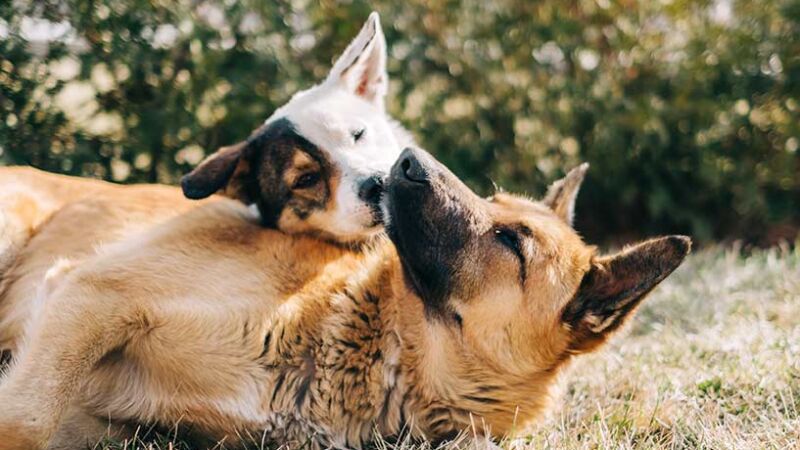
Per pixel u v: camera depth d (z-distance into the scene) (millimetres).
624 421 1240
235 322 1153
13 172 1387
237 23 1891
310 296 1196
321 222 1402
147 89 1862
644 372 1391
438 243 1189
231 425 1156
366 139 1500
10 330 1301
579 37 2363
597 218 2523
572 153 2379
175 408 1157
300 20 1991
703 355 1459
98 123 1846
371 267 1231
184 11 1823
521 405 1203
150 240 1217
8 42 1715
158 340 1148
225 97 1917
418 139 2109
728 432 1205
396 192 1200
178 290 1162
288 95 1933
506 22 2291
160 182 1904
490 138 2285
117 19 1781
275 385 1163
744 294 1739
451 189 1198
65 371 1111
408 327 1192
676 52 2438
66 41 1760
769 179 2521
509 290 1179
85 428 1166
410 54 2125
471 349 1186
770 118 2482
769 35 2441
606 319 1161
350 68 1607
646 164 2439
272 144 1472
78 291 1143
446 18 2219
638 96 2408
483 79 2262
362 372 1178
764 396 1298
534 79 2316
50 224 1354
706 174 2406
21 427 1078
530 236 1185
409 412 1187
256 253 1213
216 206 1341
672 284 1843
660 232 2533
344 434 1174
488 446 1160
